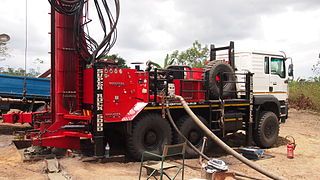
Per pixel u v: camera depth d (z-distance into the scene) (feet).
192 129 31.78
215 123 34.12
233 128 34.73
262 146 38.04
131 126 28.53
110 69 27.91
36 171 24.36
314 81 96.37
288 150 33.32
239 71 38.70
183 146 20.27
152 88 30.19
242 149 32.99
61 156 28.86
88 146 31.60
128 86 28.68
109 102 27.76
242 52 38.63
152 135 29.63
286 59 41.81
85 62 30.45
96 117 27.22
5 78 45.73
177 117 31.99
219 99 33.78
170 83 30.37
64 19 29.66
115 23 29.86
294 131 51.80
